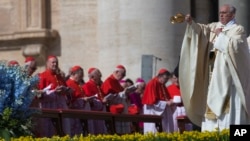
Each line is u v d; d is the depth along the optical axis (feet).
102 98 147.54
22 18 192.44
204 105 117.80
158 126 149.38
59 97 136.87
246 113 115.14
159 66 171.63
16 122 108.68
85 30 187.83
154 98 157.69
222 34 114.83
